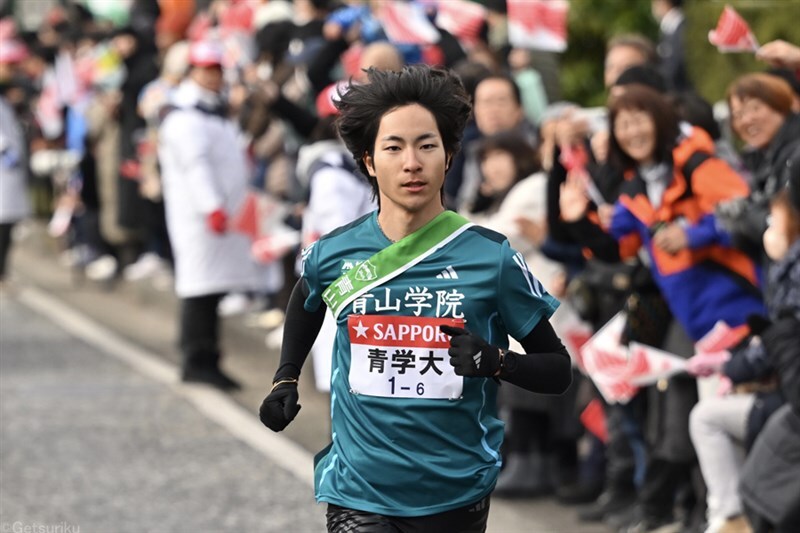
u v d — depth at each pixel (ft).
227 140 97.71
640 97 62.23
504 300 40.37
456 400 40.37
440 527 40.86
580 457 75.87
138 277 136.36
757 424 57.41
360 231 41.27
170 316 127.75
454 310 40.24
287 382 42.45
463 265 40.32
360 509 41.09
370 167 41.09
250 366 107.24
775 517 53.01
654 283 63.67
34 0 193.57
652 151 62.80
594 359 63.46
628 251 64.54
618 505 67.97
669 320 63.72
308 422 88.22
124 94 134.10
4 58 143.33
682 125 62.80
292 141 102.27
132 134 134.21
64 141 157.79
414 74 40.06
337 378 41.65
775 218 55.06
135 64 133.59
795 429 52.95
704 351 60.44
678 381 62.95
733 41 64.39
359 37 96.07
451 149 40.57
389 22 90.58
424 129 39.70
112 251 143.64
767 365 56.70
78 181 144.66
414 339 40.37
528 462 72.28
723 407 59.57
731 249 61.62
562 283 69.10
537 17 88.33
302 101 103.04
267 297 113.60
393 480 40.65
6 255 143.33
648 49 75.61
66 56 150.71
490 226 71.05
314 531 66.69
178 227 97.81
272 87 88.38
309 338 42.93
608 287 65.87
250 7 117.08
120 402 93.56
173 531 66.44
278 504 71.05
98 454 80.33
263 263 104.32
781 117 61.93
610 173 64.54
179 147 96.32
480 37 93.91
